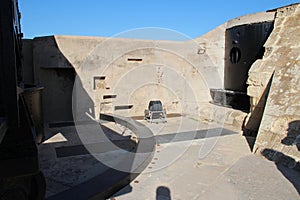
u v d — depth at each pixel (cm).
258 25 863
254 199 341
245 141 642
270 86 605
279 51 664
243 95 898
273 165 456
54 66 920
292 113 515
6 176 234
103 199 352
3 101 184
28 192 266
